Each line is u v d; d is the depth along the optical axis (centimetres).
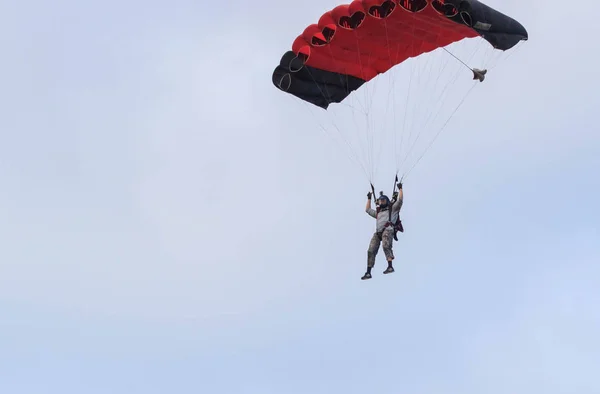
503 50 10244
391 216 10038
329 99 11488
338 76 11294
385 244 9888
